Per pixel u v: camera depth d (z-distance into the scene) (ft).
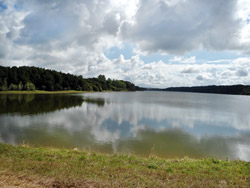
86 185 18.22
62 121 76.64
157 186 18.89
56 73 390.21
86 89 465.88
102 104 155.43
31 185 17.47
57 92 354.13
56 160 26.13
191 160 31.99
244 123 87.97
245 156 44.21
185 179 21.01
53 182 18.43
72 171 21.49
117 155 32.53
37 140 49.70
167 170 24.14
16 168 21.31
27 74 330.34
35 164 23.13
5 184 17.16
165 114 108.17
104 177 20.36
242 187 19.86
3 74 287.89
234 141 57.21
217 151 47.47
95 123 75.97
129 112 112.06
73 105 138.31
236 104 213.87
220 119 98.27
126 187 18.16
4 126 63.46
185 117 99.86
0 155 26.84
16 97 186.60
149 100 229.45
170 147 49.14
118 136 57.67
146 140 54.60
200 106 168.35
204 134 65.00
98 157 29.68
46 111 102.63
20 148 32.94
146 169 24.11
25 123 69.67
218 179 21.65
